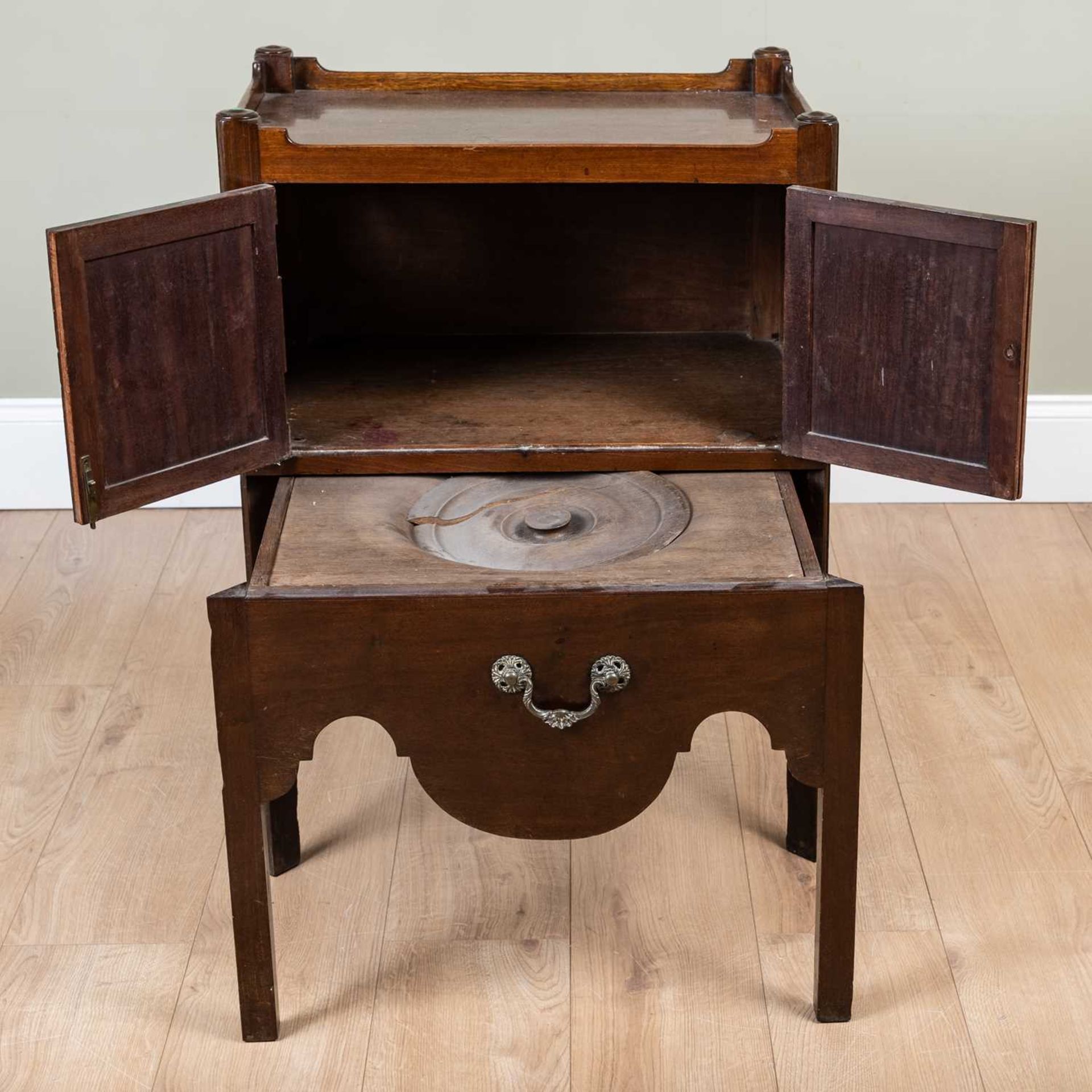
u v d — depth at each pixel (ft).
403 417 6.06
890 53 8.71
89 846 6.61
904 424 5.45
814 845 6.47
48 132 8.84
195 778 7.06
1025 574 8.68
